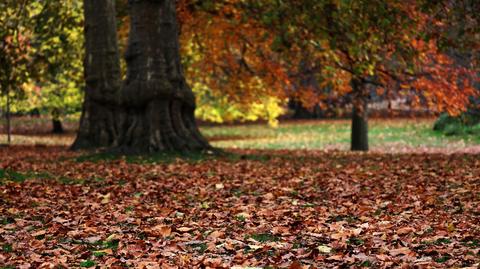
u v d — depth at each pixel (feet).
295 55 66.08
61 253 21.57
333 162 52.39
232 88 85.71
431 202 30.42
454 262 18.81
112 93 66.74
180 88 56.18
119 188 36.96
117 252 21.52
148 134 54.90
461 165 46.75
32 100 108.27
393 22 53.78
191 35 77.56
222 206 30.89
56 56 89.30
